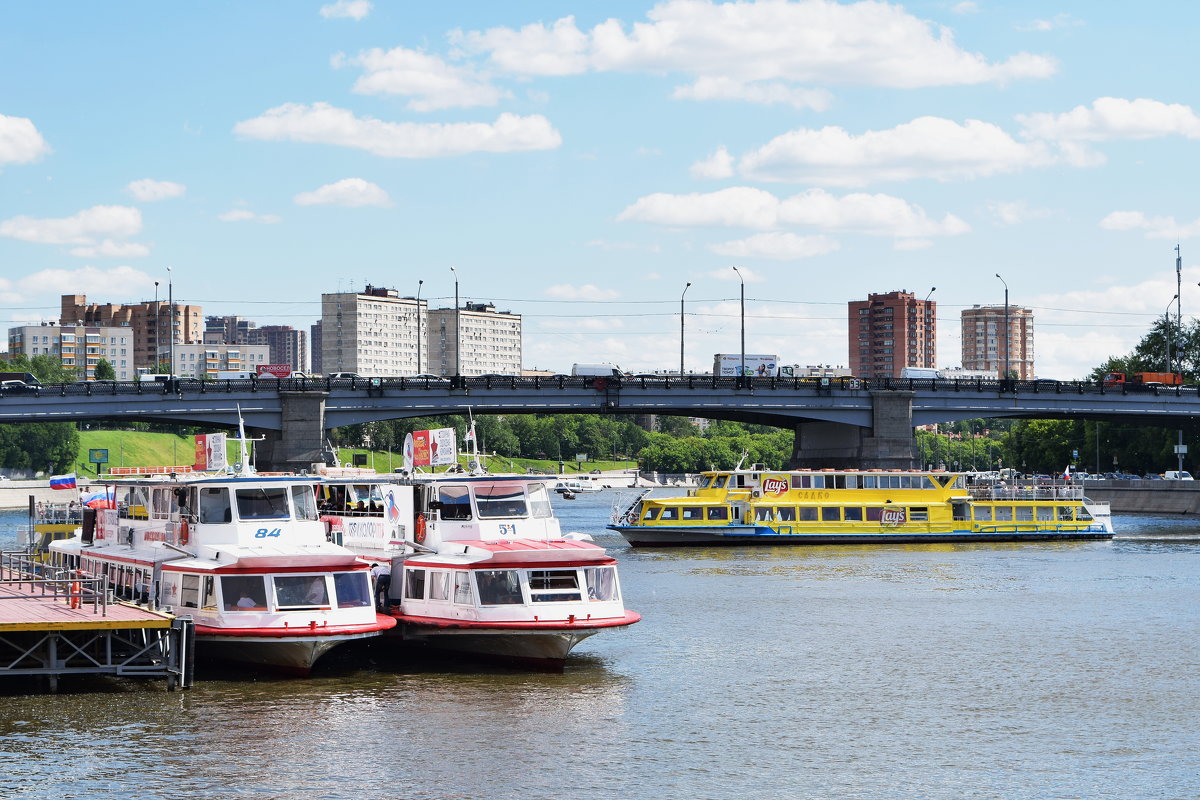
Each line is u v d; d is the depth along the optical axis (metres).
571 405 129.75
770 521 113.69
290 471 120.50
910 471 116.88
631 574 87.94
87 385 115.19
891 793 37.44
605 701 47.81
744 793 37.31
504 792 37.16
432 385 125.81
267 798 36.41
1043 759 40.88
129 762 39.38
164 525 54.19
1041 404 142.88
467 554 52.25
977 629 64.00
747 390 134.25
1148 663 55.50
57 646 48.03
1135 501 178.12
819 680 51.78
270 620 48.91
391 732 43.09
